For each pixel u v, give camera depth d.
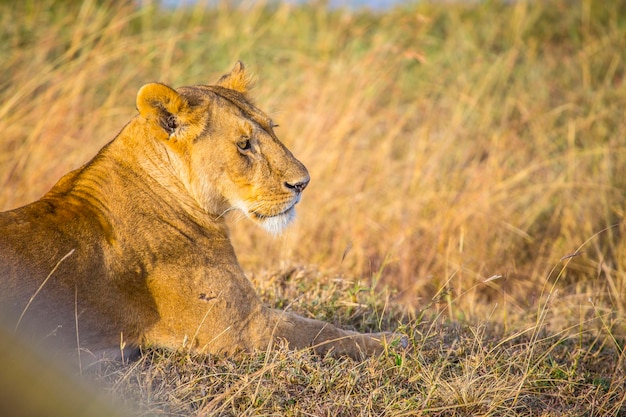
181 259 7.28
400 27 17.98
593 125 15.48
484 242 12.51
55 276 6.59
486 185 13.32
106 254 6.93
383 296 9.70
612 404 7.40
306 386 6.94
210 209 7.62
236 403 6.67
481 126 15.32
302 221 12.74
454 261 12.09
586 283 11.62
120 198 7.20
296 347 7.43
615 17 19.28
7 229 6.56
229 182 7.62
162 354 7.18
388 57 17.02
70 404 6.32
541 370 7.70
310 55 17.89
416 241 12.55
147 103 7.25
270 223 7.88
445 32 19.86
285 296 8.96
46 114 13.55
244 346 7.30
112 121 14.80
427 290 11.86
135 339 7.11
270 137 7.79
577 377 7.69
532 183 14.05
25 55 15.42
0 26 16.16
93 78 14.81
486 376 7.10
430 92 17.09
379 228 12.83
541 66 18.00
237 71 8.45
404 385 7.17
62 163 13.18
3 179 12.75
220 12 18.94
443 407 6.69
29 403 6.20
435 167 14.21
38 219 6.73
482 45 19.12
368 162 14.16
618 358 8.38
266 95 15.23
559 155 14.68
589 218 12.90
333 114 14.27
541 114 15.70
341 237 12.58
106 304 6.88
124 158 7.41
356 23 19.70
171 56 16.16
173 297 7.19
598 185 13.05
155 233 7.23
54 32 15.42
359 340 7.62
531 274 12.20
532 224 13.23
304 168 7.85
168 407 6.42
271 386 6.80
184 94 7.53
